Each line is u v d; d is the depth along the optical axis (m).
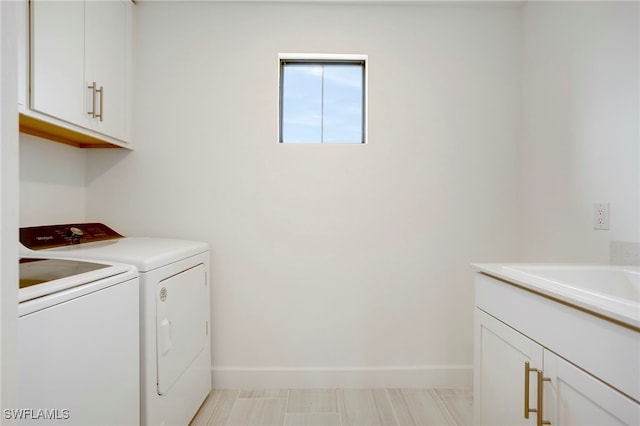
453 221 1.97
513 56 1.96
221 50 1.92
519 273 1.15
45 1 1.22
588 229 1.46
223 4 1.91
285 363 1.96
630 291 1.14
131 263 1.21
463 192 1.97
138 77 1.90
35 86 1.18
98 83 1.55
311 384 1.94
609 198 1.36
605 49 1.38
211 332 1.94
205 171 1.93
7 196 0.39
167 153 1.92
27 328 0.75
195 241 1.80
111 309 1.03
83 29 1.44
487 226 1.97
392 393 1.89
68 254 1.31
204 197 1.93
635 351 0.71
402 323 1.97
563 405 0.89
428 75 1.96
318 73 2.10
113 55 1.68
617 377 0.74
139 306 1.19
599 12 1.40
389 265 1.97
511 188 1.98
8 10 0.39
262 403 1.78
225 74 1.92
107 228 1.83
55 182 1.69
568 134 1.58
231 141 1.93
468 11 1.95
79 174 1.86
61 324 0.84
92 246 1.51
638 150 1.24
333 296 1.96
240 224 1.94
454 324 1.98
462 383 1.97
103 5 1.58
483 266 1.29
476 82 1.96
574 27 1.54
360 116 2.10
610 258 1.35
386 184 1.96
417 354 1.97
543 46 1.76
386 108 1.95
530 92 1.87
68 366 0.86
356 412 1.70
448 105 1.96
